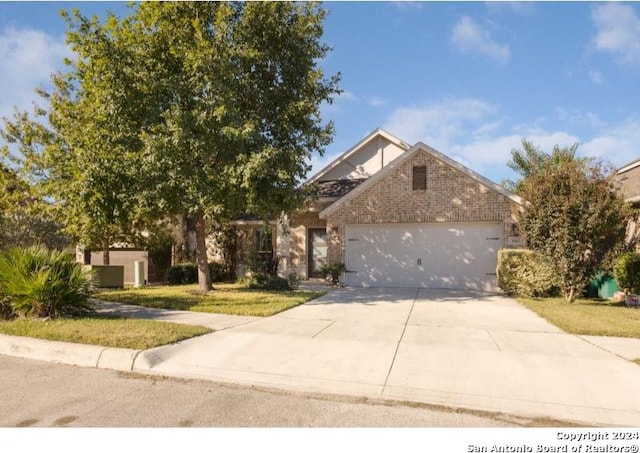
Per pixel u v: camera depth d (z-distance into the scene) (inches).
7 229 636.1
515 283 506.9
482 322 348.2
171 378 224.8
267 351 262.4
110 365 242.8
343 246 647.8
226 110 424.2
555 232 435.8
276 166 463.5
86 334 280.5
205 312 387.5
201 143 432.5
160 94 462.9
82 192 446.6
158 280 797.9
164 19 471.2
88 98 490.9
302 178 514.3
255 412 181.0
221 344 275.3
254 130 443.2
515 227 571.8
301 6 498.0
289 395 201.5
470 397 193.9
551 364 233.6
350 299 488.1
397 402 192.2
